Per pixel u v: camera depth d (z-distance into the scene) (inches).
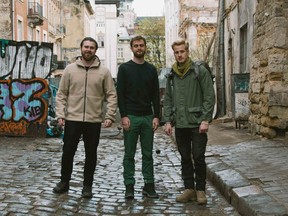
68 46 2212.1
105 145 516.1
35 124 574.2
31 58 590.9
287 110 415.5
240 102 573.9
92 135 258.1
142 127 256.8
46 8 1646.2
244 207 213.9
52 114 634.8
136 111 253.9
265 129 431.5
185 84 241.4
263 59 441.4
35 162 376.2
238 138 458.0
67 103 261.1
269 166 293.3
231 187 245.4
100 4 3516.2
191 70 241.0
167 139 574.6
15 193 259.6
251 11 619.8
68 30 2212.1
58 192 262.5
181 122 241.9
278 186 237.9
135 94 253.9
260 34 459.2
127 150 256.8
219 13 875.4
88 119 255.9
